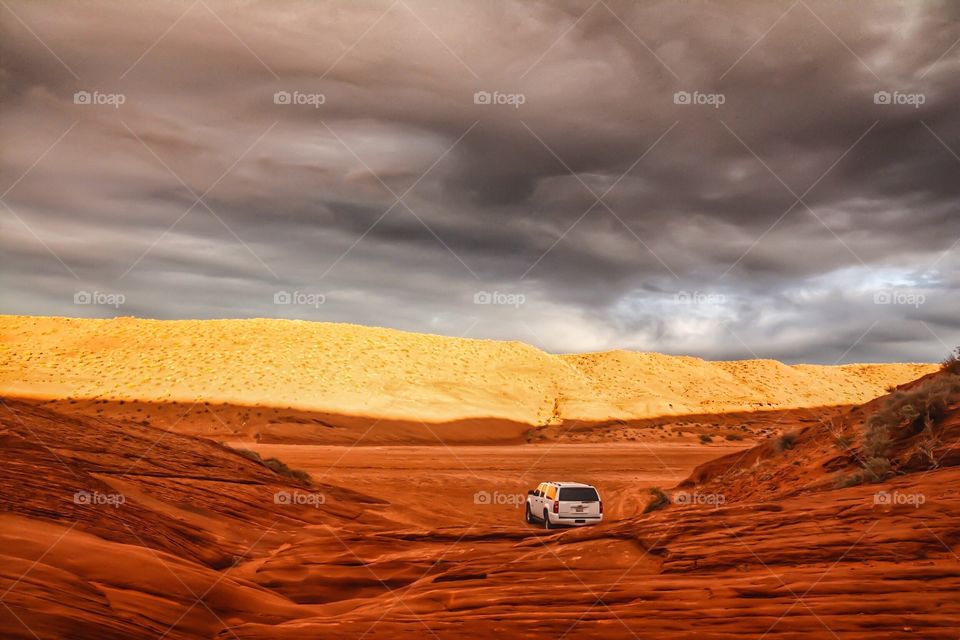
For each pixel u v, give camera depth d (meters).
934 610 9.18
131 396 87.62
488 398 108.38
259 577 13.70
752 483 23.64
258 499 22.33
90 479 16.97
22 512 12.98
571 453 68.12
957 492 12.95
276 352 108.12
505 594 11.04
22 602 8.73
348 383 99.12
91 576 10.48
